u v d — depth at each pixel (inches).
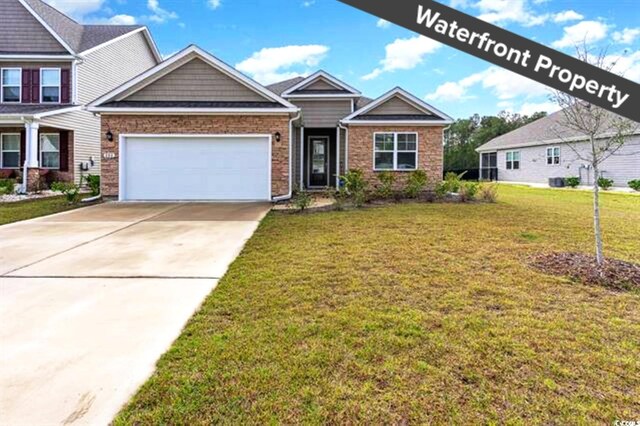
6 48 701.9
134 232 316.8
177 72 530.3
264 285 181.5
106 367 113.3
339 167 694.5
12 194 581.0
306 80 705.6
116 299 167.6
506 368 111.3
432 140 608.1
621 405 96.0
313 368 110.8
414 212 414.6
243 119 516.4
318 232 306.0
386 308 153.4
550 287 178.9
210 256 240.1
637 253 240.7
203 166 519.5
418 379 106.0
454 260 223.6
